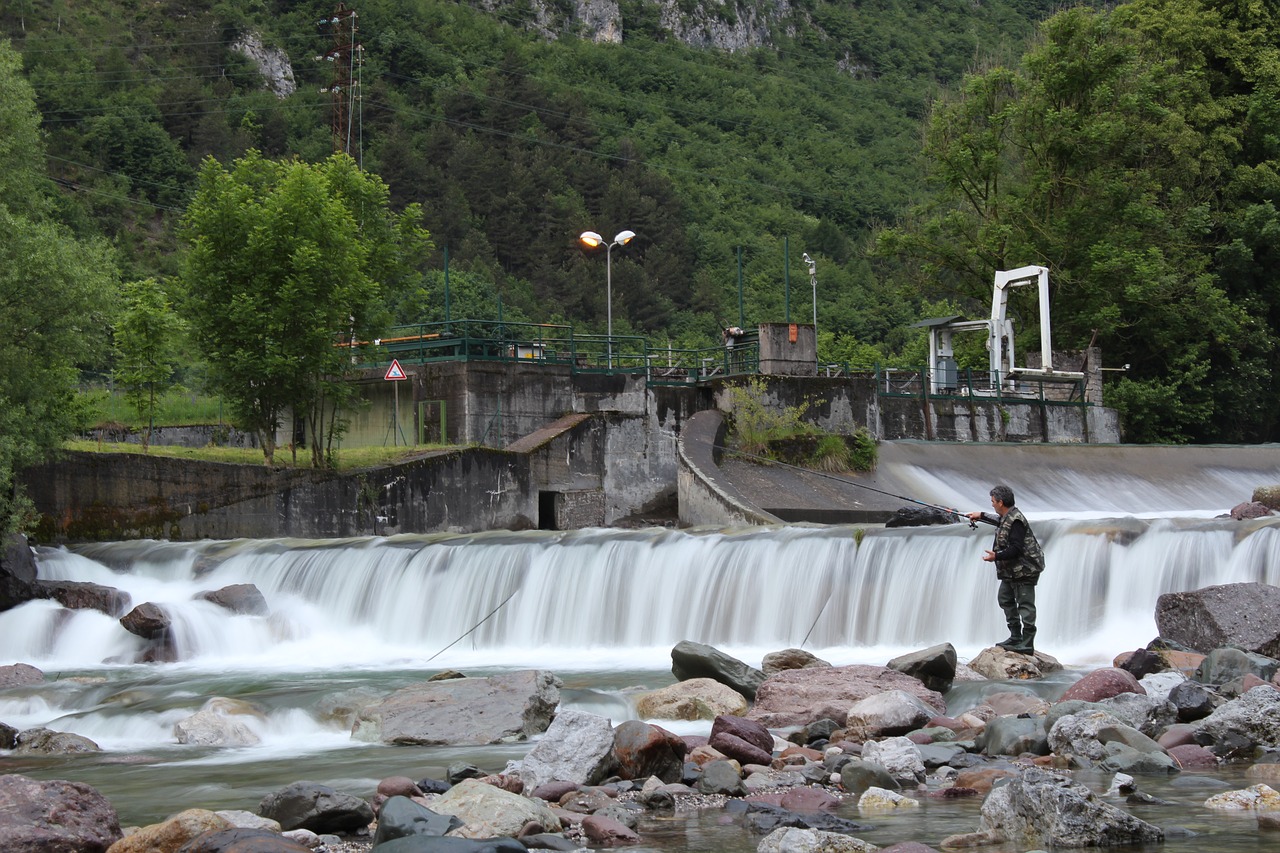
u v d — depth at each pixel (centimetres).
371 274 4584
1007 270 5938
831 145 19638
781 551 2708
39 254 3078
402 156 14488
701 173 17625
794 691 1720
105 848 1099
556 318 12700
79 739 1708
